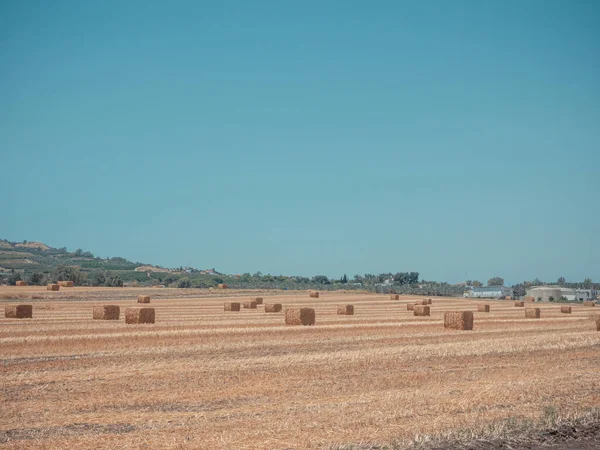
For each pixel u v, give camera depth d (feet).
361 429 49.90
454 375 79.00
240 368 82.12
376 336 129.08
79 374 76.59
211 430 49.88
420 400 61.11
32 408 58.34
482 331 146.72
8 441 46.98
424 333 138.31
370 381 73.31
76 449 44.78
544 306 326.03
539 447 47.44
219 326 150.20
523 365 89.04
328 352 100.83
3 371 79.30
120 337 116.37
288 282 620.08
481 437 48.85
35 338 112.06
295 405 59.57
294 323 158.40
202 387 69.10
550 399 62.75
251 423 52.01
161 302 292.81
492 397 62.69
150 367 82.43
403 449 44.80
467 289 629.51
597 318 154.61
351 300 349.61
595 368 86.69
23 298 285.43
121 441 46.65
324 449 43.88
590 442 48.91
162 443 45.98
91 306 238.89
